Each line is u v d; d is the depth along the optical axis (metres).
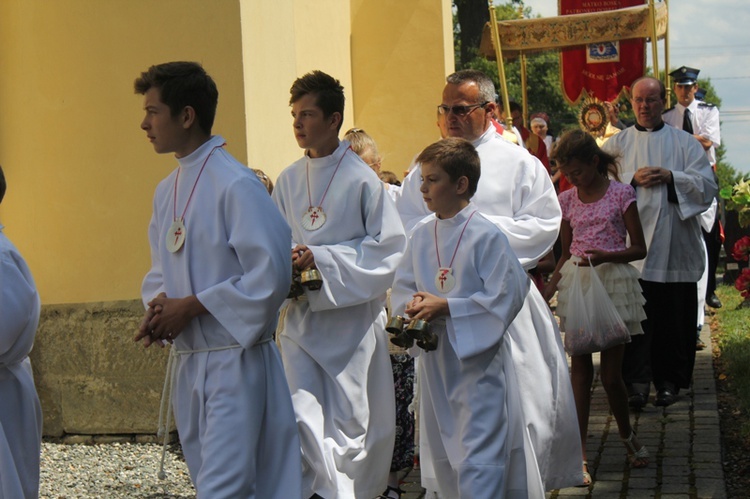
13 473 4.58
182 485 6.59
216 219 4.14
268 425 4.21
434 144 5.03
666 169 7.90
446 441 4.93
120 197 7.80
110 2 7.70
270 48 7.94
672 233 7.79
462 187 4.99
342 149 5.67
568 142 6.73
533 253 5.59
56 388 7.91
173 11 7.54
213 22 7.45
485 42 12.22
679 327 7.78
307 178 5.66
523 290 4.89
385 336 5.71
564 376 5.50
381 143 11.98
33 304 4.67
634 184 7.91
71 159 7.89
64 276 7.93
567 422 5.48
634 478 6.12
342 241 5.54
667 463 6.37
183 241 4.19
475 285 4.93
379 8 11.90
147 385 7.76
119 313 7.79
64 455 7.47
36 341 7.93
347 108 11.63
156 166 7.72
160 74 4.19
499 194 5.71
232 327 4.05
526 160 5.75
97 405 7.84
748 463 6.33
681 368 7.85
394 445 5.94
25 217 7.99
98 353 7.84
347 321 5.53
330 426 5.49
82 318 7.86
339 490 5.40
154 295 4.42
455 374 4.90
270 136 7.84
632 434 6.34
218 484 3.96
